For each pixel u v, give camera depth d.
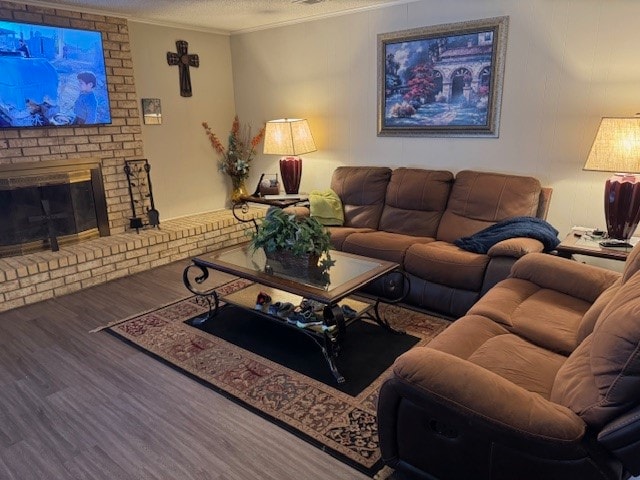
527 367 1.71
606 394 1.21
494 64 3.44
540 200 3.29
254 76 5.04
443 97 3.75
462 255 2.98
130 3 3.71
